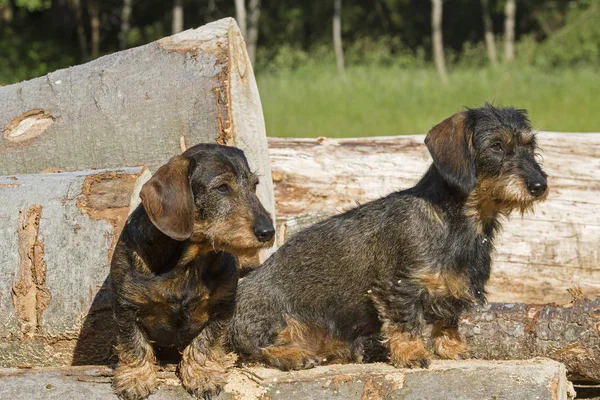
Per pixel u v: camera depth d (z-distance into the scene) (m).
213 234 7.49
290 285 9.02
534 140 8.80
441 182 8.56
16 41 49.50
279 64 52.41
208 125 10.51
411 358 7.98
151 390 7.64
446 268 8.34
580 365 9.41
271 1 64.62
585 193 12.38
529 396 7.24
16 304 8.99
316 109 30.59
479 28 67.62
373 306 8.76
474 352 9.62
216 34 10.78
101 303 8.88
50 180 9.44
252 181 7.77
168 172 7.38
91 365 8.89
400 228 8.56
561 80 37.34
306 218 12.55
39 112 11.34
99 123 10.96
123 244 7.68
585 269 12.21
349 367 8.00
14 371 7.92
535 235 12.20
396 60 57.72
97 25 60.34
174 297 7.57
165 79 10.73
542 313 9.57
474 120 8.60
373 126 26.34
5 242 9.08
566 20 63.03
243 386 7.64
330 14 65.19
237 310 8.98
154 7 64.62
